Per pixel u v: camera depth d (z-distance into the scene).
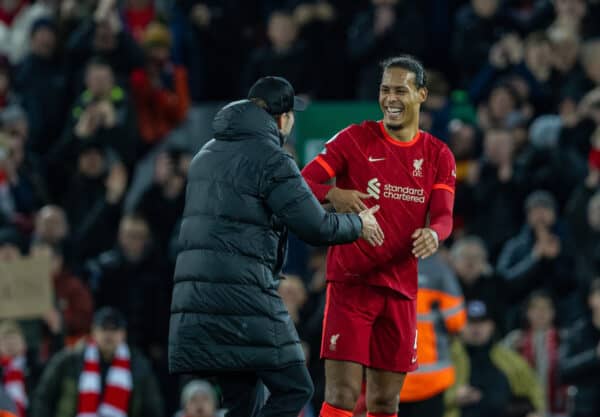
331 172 24.95
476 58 55.12
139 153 53.38
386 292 24.92
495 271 45.50
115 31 53.34
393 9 55.03
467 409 41.69
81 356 41.78
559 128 49.09
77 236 50.06
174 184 49.62
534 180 48.53
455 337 42.06
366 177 24.84
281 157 24.02
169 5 59.25
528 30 55.75
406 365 25.19
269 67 54.97
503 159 48.56
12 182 50.16
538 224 46.00
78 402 41.38
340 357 24.84
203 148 24.67
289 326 24.25
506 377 41.94
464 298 44.09
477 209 48.81
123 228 47.06
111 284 46.66
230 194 23.98
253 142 24.22
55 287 45.22
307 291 44.16
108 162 52.19
